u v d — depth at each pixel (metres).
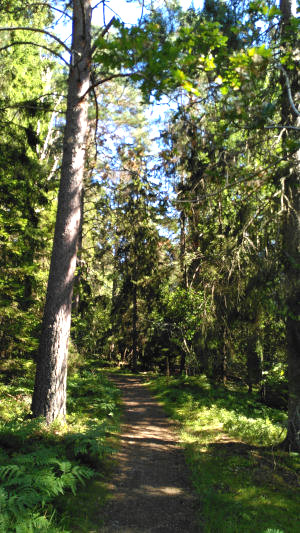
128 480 6.16
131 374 24.09
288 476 6.24
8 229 11.26
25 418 7.54
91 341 19.91
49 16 11.30
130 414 11.57
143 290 23.75
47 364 7.77
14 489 4.46
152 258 22.64
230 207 9.91
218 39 3.88
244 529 4.59
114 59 3.72
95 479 5.93
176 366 25.98
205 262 10.93
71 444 6.49
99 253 21.84
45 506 4.57
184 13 8.12
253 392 15.05
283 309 6.69
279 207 7.17
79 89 8.62
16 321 10.73
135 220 20.11
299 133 6.60
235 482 5.99
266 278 7.05
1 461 5.02
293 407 7.32
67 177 8.47
